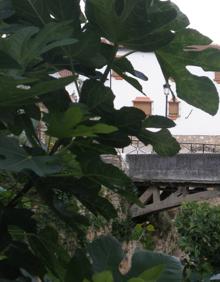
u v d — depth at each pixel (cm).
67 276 121
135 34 116
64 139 114
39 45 106
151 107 2166
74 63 127
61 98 114
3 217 114
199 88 149
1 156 94
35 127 127
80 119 98
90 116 112
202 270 502
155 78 2177
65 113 97
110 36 119
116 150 127
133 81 146
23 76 108
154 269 104
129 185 118
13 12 120
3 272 118
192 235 742
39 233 130
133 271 135
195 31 140
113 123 118
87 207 128
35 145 115
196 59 144
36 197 132
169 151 141
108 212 127
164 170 1418
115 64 140
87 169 116
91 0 113
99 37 118
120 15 114
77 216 123
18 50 105
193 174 1415
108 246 135
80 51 120
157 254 140
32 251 133
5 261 119
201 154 1420
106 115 118
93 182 120
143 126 132
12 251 120
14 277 119
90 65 124
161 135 136
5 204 131
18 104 96
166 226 1258
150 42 118
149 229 962
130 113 116
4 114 101
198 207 792
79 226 135
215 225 740
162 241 1092
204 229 739
